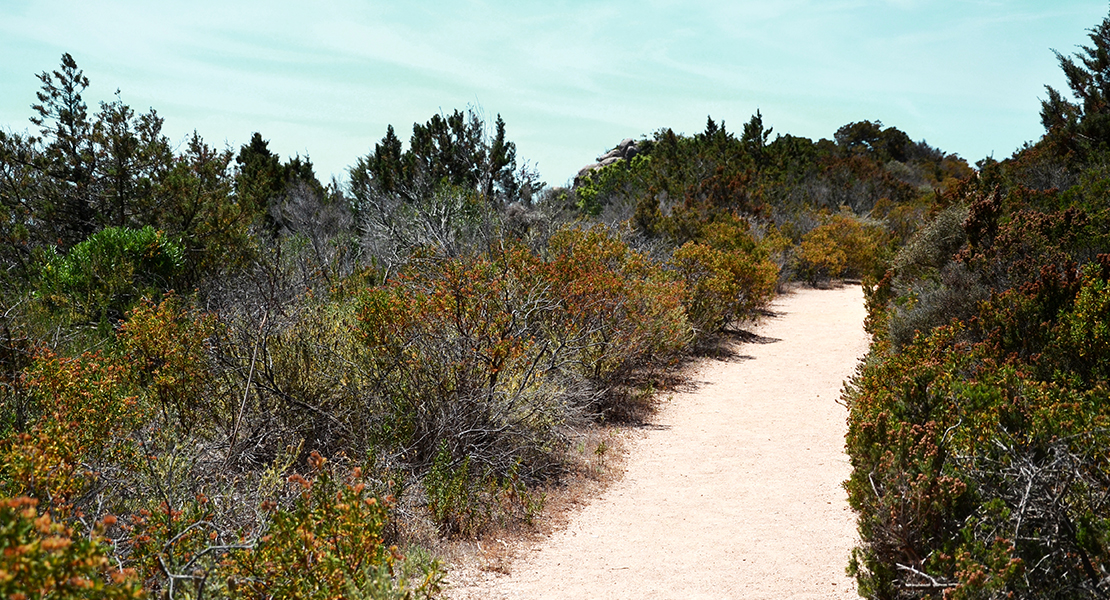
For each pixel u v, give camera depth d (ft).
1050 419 14.56
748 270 51.85
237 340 23.24
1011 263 31.07
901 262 45.14
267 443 21.04
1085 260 29.04
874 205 132.36
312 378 23.08
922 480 14.02
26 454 13.17
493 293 26.32
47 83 49.52
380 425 22.57
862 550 14.96
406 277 30.83
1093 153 54.49
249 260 44.65
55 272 35.32
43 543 7.36
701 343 46.73
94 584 7.87
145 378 22.16
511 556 18.80
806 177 144.15
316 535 12.28
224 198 49.34
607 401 32.76
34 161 49.65
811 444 28.63
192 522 13.79
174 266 39.52
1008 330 23.56
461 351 24.03
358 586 12.10
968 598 11.94
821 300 72.90
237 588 11.95
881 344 33.45
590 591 16.98
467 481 21.26
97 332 30.27
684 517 21.75
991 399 16.06
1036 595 12.39
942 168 213.05
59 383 17.43
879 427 16.05
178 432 20.38
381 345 23.82
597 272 33.42
